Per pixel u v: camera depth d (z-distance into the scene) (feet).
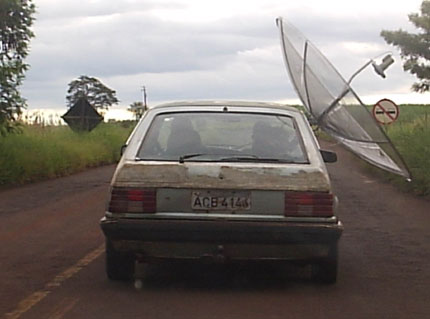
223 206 22.24
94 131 113.50
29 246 32.89
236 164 22.79
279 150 23.82
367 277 26.81
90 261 29.22
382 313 21.77
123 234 22.35
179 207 22.26
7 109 67.67
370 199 55.21
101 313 21.38
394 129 84.94
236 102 26.27
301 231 22.07
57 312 21.53
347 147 25.91
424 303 23.04
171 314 21.25
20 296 23.47
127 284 25.08
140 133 24.45
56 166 78.69
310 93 26.78
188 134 24.30
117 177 22.61
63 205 49.98
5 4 64.49
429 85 125.49
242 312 21.54
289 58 27.96
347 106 25.44
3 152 66.85
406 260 30.27
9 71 65.82
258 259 22.57
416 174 58.54
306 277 26.43
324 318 21.08
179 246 22.43
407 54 123.75
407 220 42.80
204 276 26.45
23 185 67.00
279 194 22.26
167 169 22.50
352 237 36.24
